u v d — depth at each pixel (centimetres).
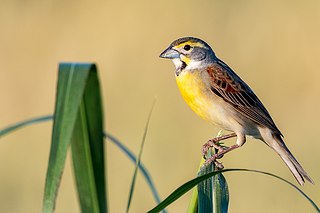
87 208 609
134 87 1552
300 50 1595
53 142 552
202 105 836
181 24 1638
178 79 845
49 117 629
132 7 1653
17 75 1598
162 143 1387
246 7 1692
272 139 814
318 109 1479
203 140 1374
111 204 1247
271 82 1564
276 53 1591
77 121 619
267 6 1694
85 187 612
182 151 1355
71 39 1622
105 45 1591
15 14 1680
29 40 1647
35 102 1552
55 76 1589
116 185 1280
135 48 1597
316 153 1343
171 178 1269
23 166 1382
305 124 1439
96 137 620
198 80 830
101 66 1569
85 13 1661
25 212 1226
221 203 578
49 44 1631
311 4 1675
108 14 1641
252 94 830
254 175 1263
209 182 582
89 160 616
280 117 1473
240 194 1225
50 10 1675
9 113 1530
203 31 1634
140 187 1255
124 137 1429
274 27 1628
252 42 1606
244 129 827
